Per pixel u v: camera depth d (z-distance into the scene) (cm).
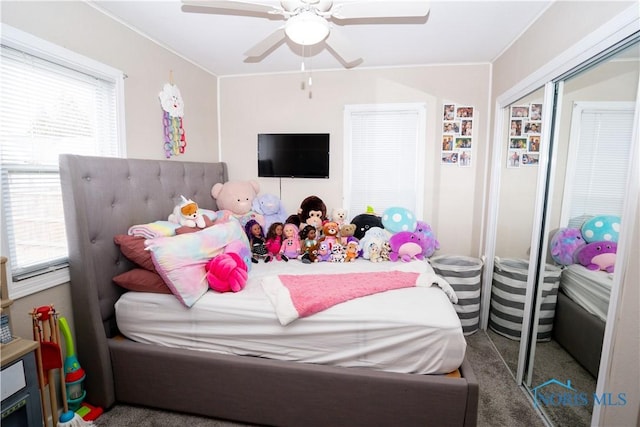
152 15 196
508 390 197
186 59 267
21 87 152
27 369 126
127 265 196
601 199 146
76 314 173
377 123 292
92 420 169
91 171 173
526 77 206
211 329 170
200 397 171
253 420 167
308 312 158
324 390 157
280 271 228
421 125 283
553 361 183
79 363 176
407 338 151
